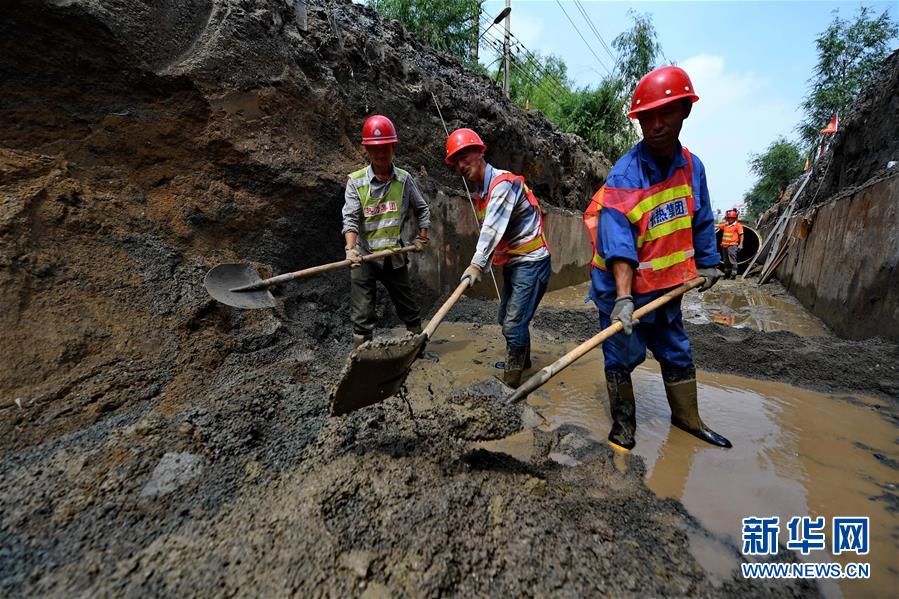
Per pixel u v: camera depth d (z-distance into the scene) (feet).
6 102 7.50
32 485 4.84
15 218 6.79
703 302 23.99
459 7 33.68
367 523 4.51
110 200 8.36
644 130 6.32
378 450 5.99
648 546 4.95
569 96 46.34
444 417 7.32
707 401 9.39
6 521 4.38
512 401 5.94
